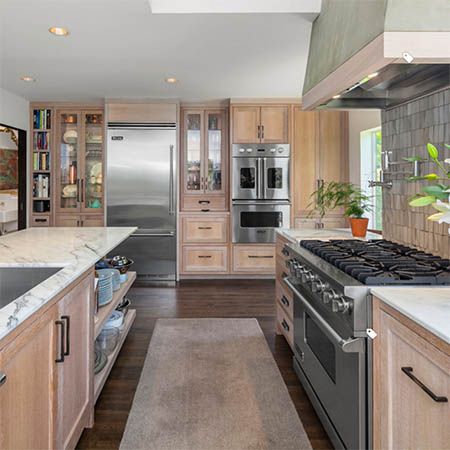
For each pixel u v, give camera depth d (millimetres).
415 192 2191
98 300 2367
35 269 1802
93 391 1993
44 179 5285
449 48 1420
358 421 1465
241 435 1925
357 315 1438
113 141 5102
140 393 2320
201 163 5406
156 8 2625
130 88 4594
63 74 4035
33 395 1234
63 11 2604
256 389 2375
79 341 1742
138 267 5211
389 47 1416
